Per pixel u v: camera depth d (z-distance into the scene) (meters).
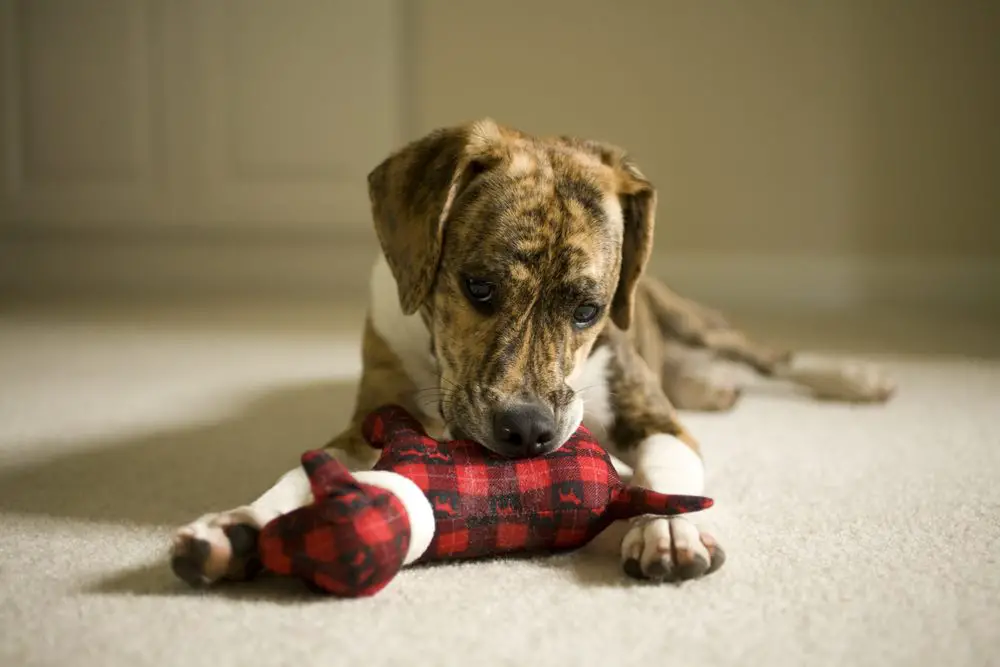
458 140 0.90
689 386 1.25
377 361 0.99
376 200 0.92
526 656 0.61
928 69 2.41
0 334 1.77
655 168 2.49
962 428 1.16
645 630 0.64
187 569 0.66
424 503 0.70
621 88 2.48
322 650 0.61
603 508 0.74
